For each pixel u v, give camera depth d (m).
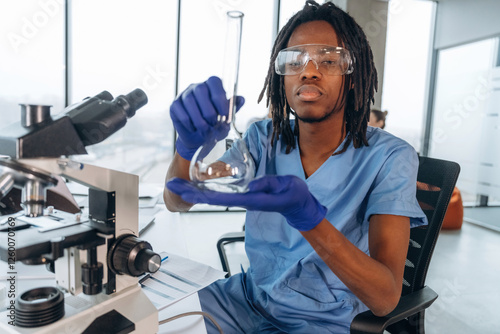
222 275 0.81
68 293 0.58
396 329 0.98
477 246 3.34
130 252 0.56
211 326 0.82
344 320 0.85
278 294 0.87
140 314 0.56
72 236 0.50
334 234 0.61
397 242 0.74
